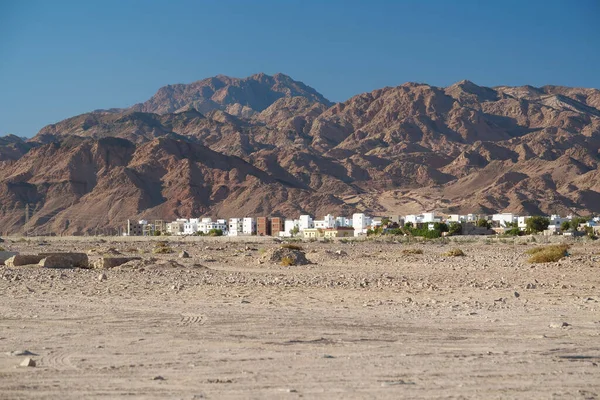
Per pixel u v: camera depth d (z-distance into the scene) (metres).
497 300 37.41
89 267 74.38
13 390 17.52
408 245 168.75
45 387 17.81
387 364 20.41
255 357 21.52
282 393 17.08
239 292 42.88
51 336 25.81
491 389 17.44
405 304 35.94
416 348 23.08
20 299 38.88
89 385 18.00
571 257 76.69
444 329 27.25
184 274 60.78
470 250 130.00
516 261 78.88
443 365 20.27
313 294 41.62
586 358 21.27
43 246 182.38
